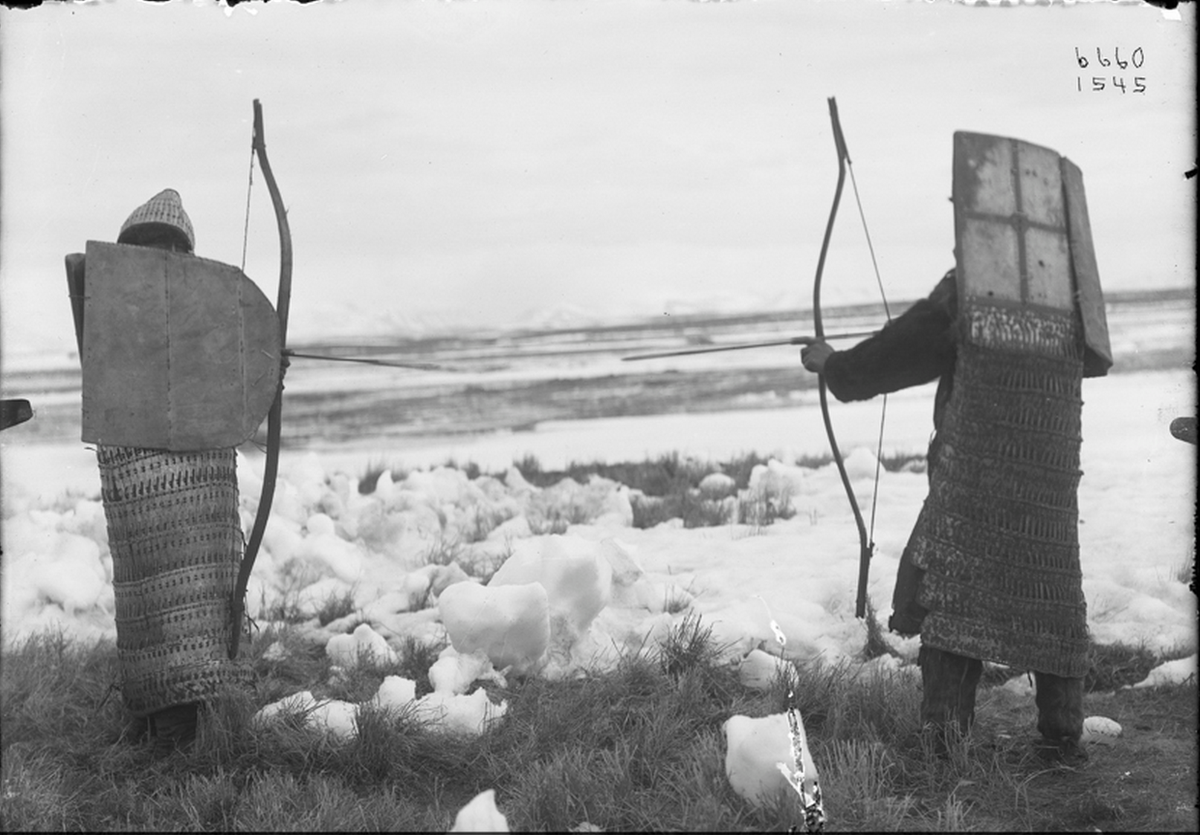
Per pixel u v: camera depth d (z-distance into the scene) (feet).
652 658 18.78
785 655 19.76
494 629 18.69
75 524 27.50
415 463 49.21
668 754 15.66
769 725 14.33
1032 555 14.84
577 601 19.43
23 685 18.35
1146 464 34.94
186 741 16.40
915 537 15.23
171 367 16.24
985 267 14.93
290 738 16.07
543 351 109.40
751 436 51.75
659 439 53.16
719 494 33.83
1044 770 15.23
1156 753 15.97
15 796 14.67
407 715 16.39
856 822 13.76
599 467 40.52
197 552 16.38
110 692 17.98
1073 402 15.15
